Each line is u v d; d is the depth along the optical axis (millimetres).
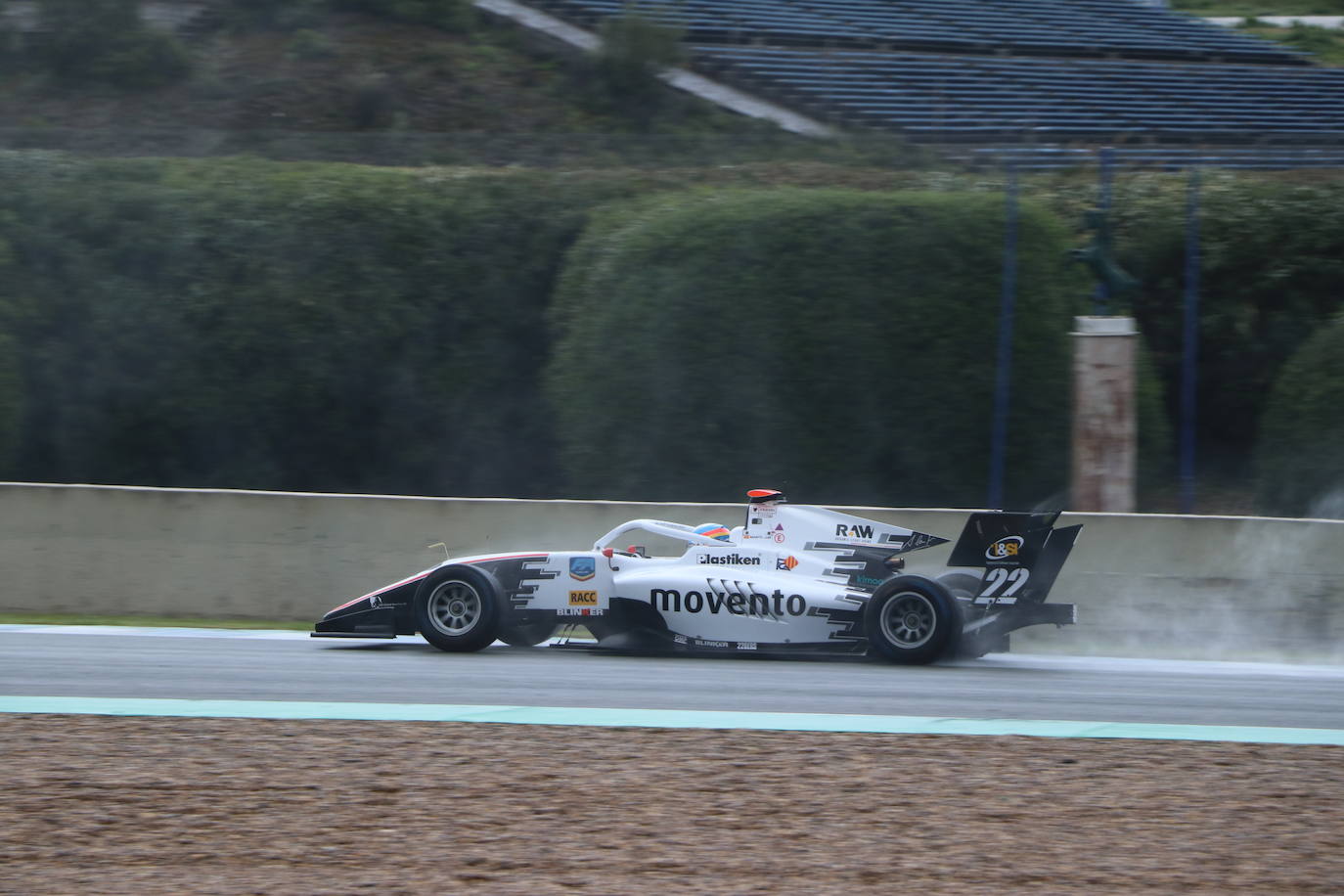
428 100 109062
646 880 16312
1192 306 61906
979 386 60781
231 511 41719
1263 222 72812
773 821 18672
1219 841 17922
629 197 74000
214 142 86500
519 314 70438
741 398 60219
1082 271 67062
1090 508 50312
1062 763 21844
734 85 114750
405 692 27641
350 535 41312
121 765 21219
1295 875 16688
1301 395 59938
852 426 60281
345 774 20844
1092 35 152375
